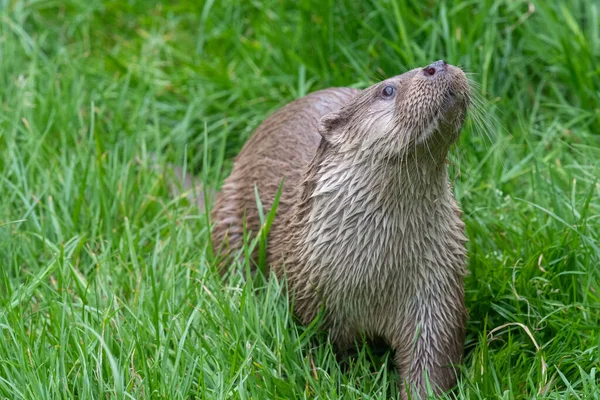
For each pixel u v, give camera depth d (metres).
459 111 8.24
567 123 12.14
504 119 12.41
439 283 8.88
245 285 8.98
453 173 11.31
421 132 8.27
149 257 10.18
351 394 8.49
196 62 13.60
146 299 9.18
